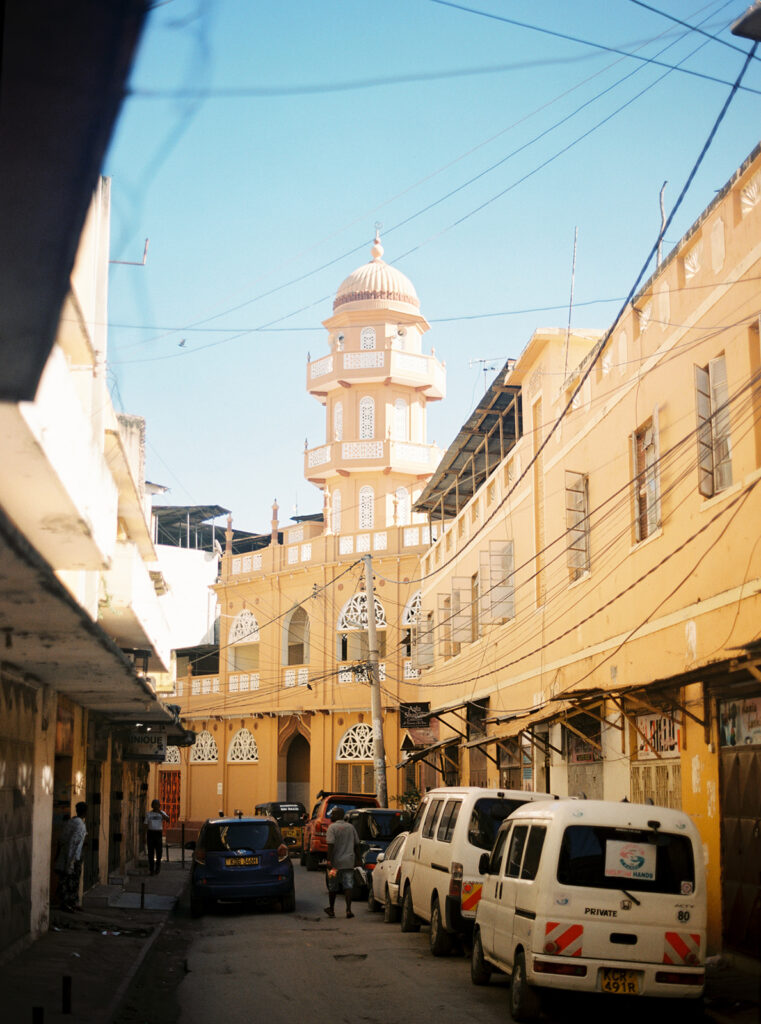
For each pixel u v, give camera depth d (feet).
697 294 47.14
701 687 44.83
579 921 30.60
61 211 18.47
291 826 124.26
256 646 161.89
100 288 39.81
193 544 192.75
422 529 137.39
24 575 27.81
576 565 63.21
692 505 46.80
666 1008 31.45
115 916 58.54
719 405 44.96
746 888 40.24
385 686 137.59
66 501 29.50
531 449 77.15
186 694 166.09
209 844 63.72
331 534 147.02
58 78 15.83
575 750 65.00
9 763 40.65
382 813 79.15
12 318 21.01
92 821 71.31
